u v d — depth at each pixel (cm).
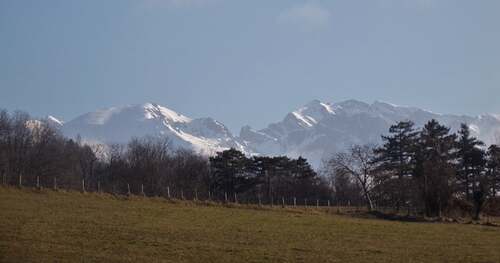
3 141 19088
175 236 6731
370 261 5712
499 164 19388
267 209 12300
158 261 5162
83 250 5453
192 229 7512
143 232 6881
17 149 19025
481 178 17900
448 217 13762
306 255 5872
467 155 19862
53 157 19925
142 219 8288
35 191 11381
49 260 4922
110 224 7406
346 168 18725
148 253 5516
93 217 8056
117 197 11869
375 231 8519
